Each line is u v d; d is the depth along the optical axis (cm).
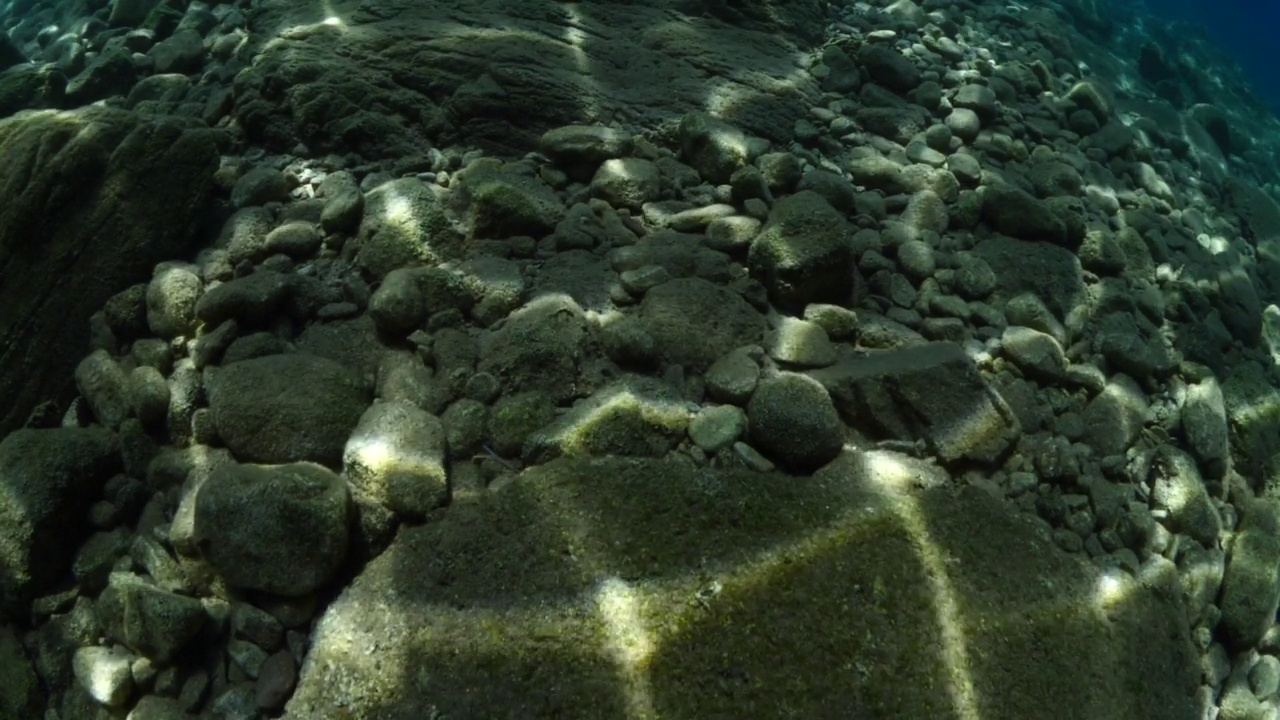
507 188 307
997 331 304
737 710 193
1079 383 297
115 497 254
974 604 217
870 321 294
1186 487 278
